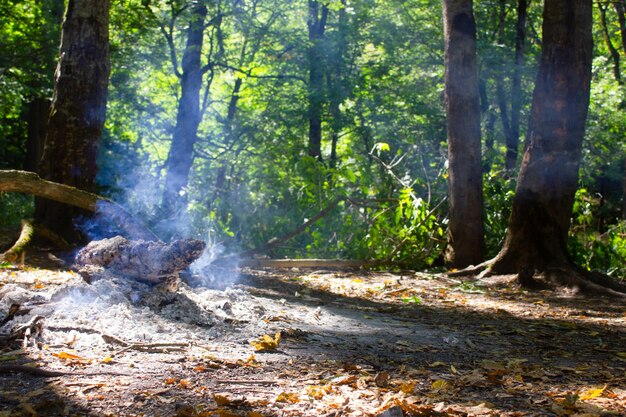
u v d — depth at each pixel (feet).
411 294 35.86
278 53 94.58
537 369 17.94
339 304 30.14
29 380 13.97
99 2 39.52
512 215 41.42
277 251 49.65
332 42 90.27
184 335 18.53
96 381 14.05
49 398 12.80
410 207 46.57
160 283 21.49
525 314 30.50
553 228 40.16
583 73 40.16
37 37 75.25
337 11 100.32
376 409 12.98
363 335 21.89
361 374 16.01
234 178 60.39
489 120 92.63
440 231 47.80
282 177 65.21
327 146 119.65
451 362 18.48
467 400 14.30
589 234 54.24
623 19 96.94
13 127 101.14
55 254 35.70
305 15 95.66
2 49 75.15
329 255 47.88
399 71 93.71
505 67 83.82
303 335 20.47
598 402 14.73
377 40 90.17
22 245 27.48
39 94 77.82
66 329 17.69
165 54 86.69
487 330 25.25
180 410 12.25
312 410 12.92
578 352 21.50
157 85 101.14
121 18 78.02
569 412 13.60
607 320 29.32
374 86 91.97
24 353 15.75
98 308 19.42
